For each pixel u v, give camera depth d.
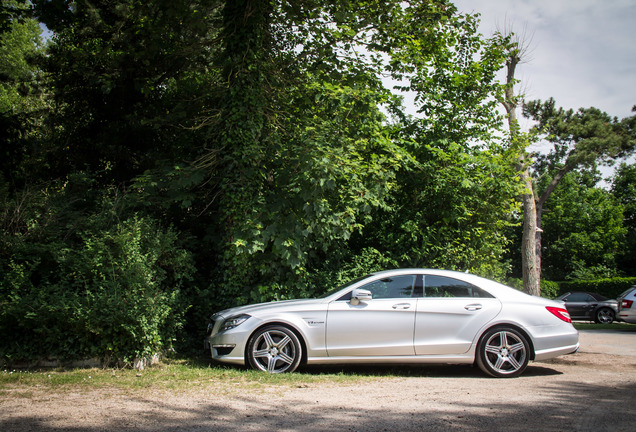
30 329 7.32
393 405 5.16
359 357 7.08
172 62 12.92
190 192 10.17
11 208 8.87
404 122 11.88
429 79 11.73
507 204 11.36
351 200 9.50
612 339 13.67
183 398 5.41
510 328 7.11
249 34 10.04
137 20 12.80
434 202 10.94
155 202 9.87
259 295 9.02
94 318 7.22
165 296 8.08
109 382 6.22
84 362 7.36
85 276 7.80
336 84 11.09
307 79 11.10
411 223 10.55
